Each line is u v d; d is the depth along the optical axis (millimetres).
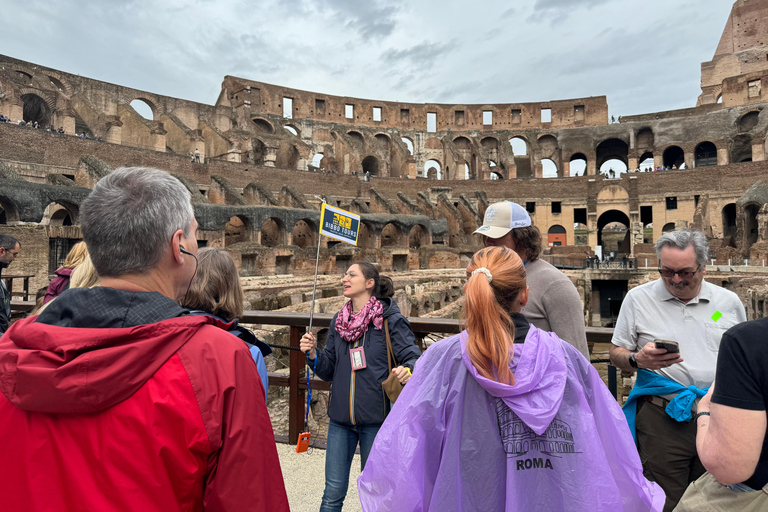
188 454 1395
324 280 29469
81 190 23766
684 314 3230
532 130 61500
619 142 59781
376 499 1926
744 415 1739
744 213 38062
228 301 2504
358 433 3488
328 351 3660
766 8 56969
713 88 57906
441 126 64000
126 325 1436
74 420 1371
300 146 50375
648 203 49656
